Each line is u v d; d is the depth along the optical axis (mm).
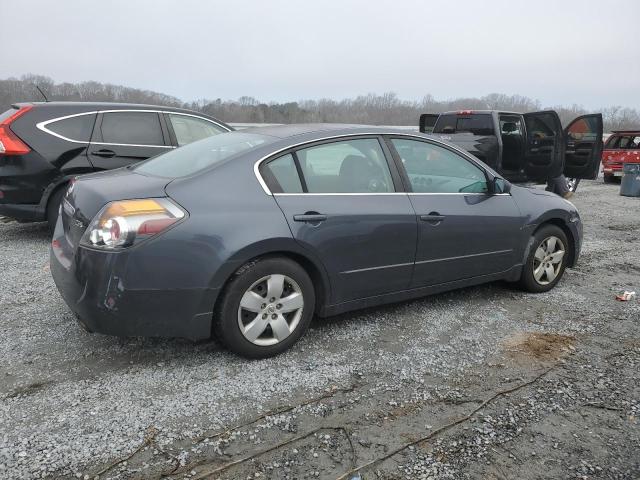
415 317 4047
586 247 6805
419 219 3736
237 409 2703
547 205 4617
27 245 5855
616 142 15492
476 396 2918
